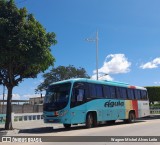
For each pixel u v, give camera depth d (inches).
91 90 966.4
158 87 2288.4
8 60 867.4
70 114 879.1
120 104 1104.8
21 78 925.2
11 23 818.2
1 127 1016.2
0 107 1796.3
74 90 900.6
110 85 1069.8
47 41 861.8
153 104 2417.6
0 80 909.8
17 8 842.2
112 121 1145.4
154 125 1000.9
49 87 932.6
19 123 1227.2
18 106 1988.2
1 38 815.1
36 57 832.3
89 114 946.1
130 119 1162.6
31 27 836.0
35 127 1024.2
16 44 806.5
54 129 948.0
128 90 1175.0
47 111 901.2
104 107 1014.4
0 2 834.2
